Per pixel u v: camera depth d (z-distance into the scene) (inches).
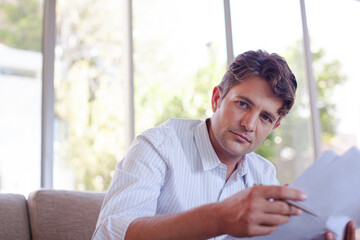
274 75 37.8
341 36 145.5
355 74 145.0
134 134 120.1
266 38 128.2
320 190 27.1
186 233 27.1
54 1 106.7
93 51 117.2
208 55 121.7
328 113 139.9
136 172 37.2
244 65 39.0
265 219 24.1
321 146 136.8
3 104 97.5
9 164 96.6
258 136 39.4
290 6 135.9
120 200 34.6
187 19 125.0
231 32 118.0
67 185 105.7
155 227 29.0
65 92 108.9
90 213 51.4
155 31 125.9
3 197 47.9
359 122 142.3
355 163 28.5
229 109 39.5
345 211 29.1
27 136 99.7
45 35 104.5
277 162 129.0
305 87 137.3
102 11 121.0
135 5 125.8
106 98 117.7
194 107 122.4
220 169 44.8
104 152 114.6
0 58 98.7
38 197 49.0
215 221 25.6
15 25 101.9
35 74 102.8
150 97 123.3
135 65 123.4
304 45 137.4
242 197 24.8
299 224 26.7
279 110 39.6
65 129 107.3
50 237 47.4
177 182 41.8
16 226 46.1
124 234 30.9
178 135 45.2
